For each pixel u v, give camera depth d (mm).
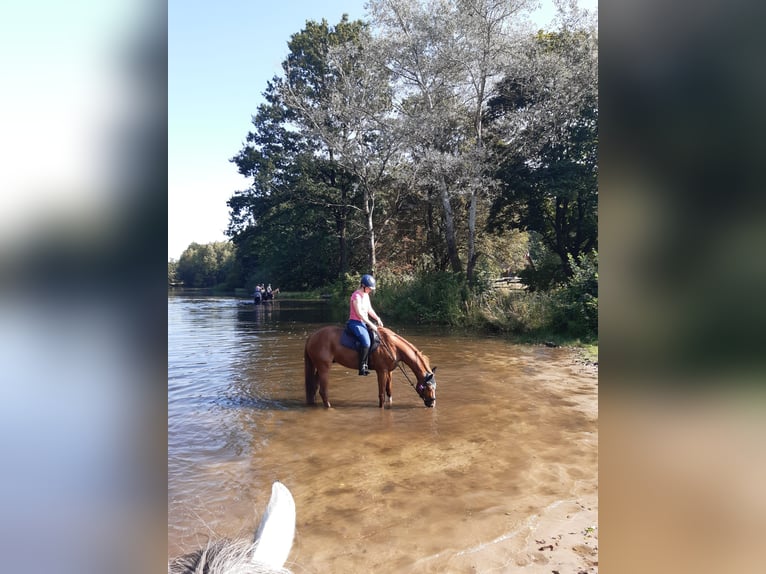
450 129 22422
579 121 20141
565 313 14914
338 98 24062
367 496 4688
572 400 7941
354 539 3904
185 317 24625
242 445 6129
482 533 3959
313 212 42188
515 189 21188
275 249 46500
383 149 24531
